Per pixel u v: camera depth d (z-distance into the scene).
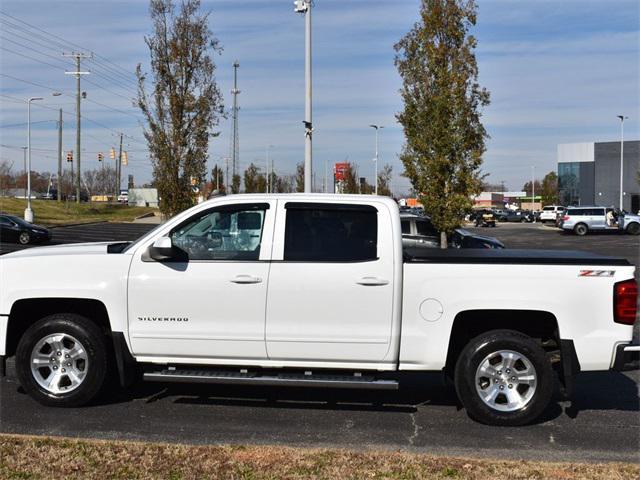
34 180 124.44
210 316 5.80
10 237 32.47
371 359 5.74
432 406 6.32
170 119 15.81
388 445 5.18
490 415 5.68
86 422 5.68
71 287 5.93
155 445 4.93
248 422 5.73
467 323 6.02
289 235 5.85
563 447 5.20
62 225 51.94
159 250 5.75
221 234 5.94
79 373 6.09
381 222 5.82
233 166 61.53
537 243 34.91
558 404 6.48
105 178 132.88
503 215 70.06
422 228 15.82
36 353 6.07
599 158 72.88
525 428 5.68
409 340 5.70
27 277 6.00
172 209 16.03
